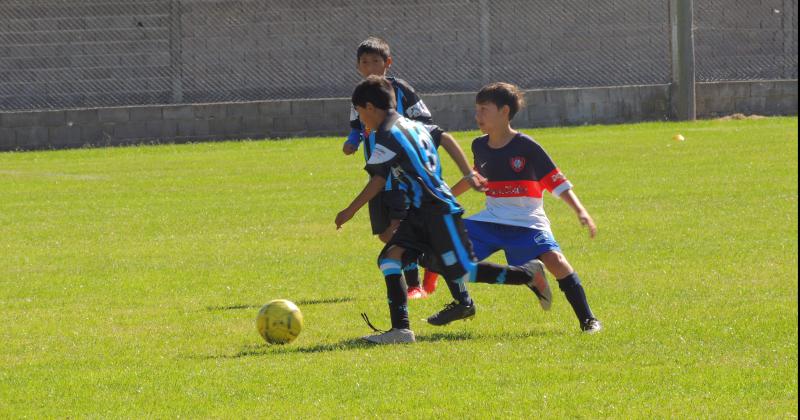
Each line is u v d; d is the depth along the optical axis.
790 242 31.23
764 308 22.62
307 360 19.23
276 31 89.50
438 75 92.62
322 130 80.44
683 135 70.75
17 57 84.81
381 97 20.33
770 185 44.34
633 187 45.47
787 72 97.25
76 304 25.45
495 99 21.27
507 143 21.42
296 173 55.81
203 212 42.09
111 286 27.67
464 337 20.89
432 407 16.11
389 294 20.70
